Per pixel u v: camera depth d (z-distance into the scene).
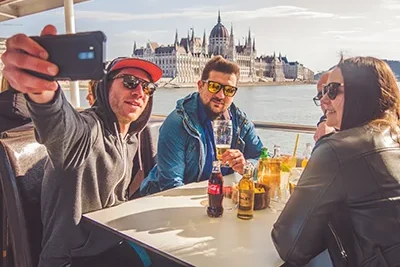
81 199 1.48
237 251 1.15
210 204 1.44
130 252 1.64
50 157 1.26
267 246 1.19
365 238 1.06
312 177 1.13
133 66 1.69
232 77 2.05
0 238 1.75
